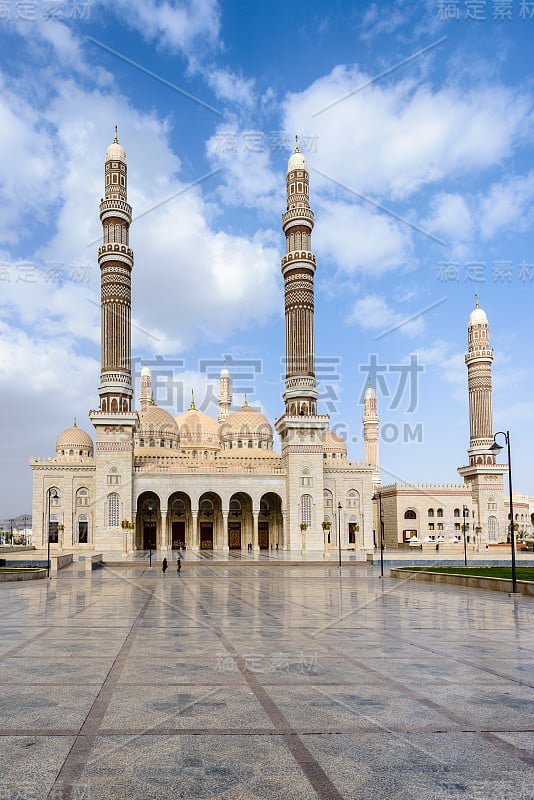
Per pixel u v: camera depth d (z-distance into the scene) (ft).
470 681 52.13
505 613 101.14
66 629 82.89
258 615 99.04
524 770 32.96
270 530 403.95
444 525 419.95
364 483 396.57
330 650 66.64
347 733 38.68
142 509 391.24
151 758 34.60
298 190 370.12
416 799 29.58
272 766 33.50
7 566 244.63
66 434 405.80
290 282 366.84
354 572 224.12
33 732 38.83
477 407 409.69
